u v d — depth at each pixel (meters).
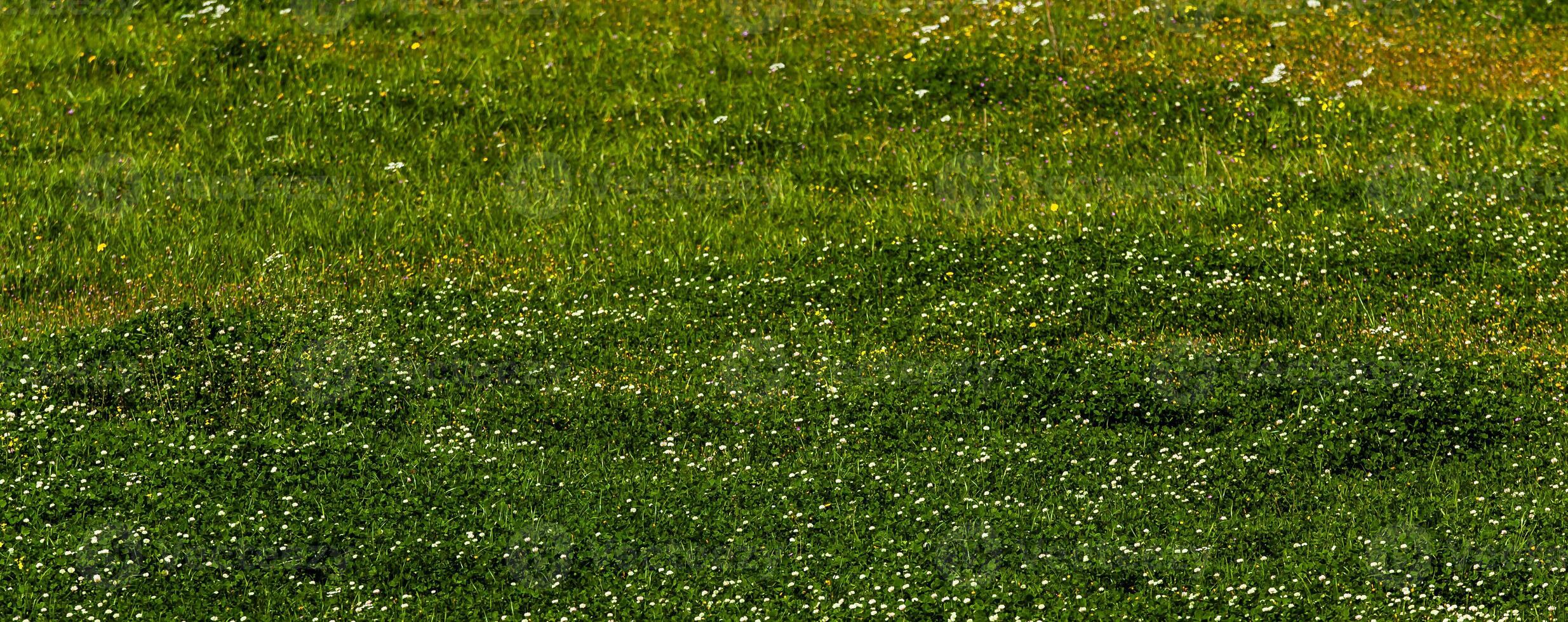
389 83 22.53
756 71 22.95
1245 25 24.09
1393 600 10.07
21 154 20.53
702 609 10.28
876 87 22.27
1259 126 20.67
